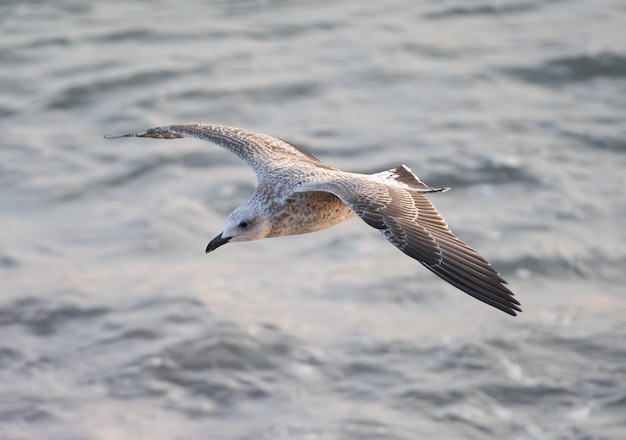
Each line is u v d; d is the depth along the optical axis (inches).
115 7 1029.8
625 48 913.5
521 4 1018.7
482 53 920.9
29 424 534.3
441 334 593.0
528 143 783.7
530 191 729.0
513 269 649.0
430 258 336.2
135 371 565.9
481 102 844.0
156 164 765.9
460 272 335.0
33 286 632.4
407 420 535.8
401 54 921.5
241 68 899.4
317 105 838.5
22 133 808.9
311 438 523.8
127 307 613.9
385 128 802.2
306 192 389.7
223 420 537.6
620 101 845.2
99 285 634.2
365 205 349.7
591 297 625.9
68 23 992.9
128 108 839.7
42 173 757.3
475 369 568.1
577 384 557.3
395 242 337.7
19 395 551.5
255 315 606.5
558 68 890.1
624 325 597.0
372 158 762.2
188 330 593.0
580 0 1031.6
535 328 597.3
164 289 629.6
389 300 623.8
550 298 624.7
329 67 899.4
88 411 542.0
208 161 772.6
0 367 571.5
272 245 681.0
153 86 870.4
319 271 653.3
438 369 568.1
